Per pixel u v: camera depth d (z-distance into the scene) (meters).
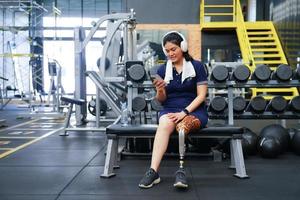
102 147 3.64
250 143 3.07
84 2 12.41
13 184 2.26
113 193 2.07
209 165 2.80
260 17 9.70
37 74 9.77
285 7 7.61
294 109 3.45
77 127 4.83
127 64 3.12
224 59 8.83
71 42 11.46
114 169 2.66
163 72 2.45
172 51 2.34
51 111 7.36
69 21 12.25
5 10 10.39
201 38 8.84
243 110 3.48
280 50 7.61
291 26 7.16
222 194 2.05
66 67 10.68
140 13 8.82
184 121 2.20
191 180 2.35
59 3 12.22
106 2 12.41
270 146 3.03
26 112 7.88
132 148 3.10
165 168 2.71
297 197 2.00
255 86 3.32
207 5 8.92
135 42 4.77
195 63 2.40
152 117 3.30
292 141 3.23
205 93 2.37
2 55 8.52
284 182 2.30
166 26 8.82
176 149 3.00
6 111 8.38
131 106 3.06
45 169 2.67
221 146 3.06
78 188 2.17
